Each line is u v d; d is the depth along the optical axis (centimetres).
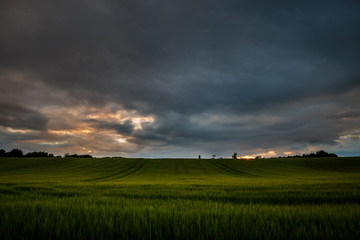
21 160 7556
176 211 479
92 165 6781
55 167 6334
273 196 873
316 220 413
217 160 8112
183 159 8388
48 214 436
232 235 330
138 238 321
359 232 331
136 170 5909
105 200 721
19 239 316
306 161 7612
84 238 320
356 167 6450
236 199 830
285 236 327
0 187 1351
